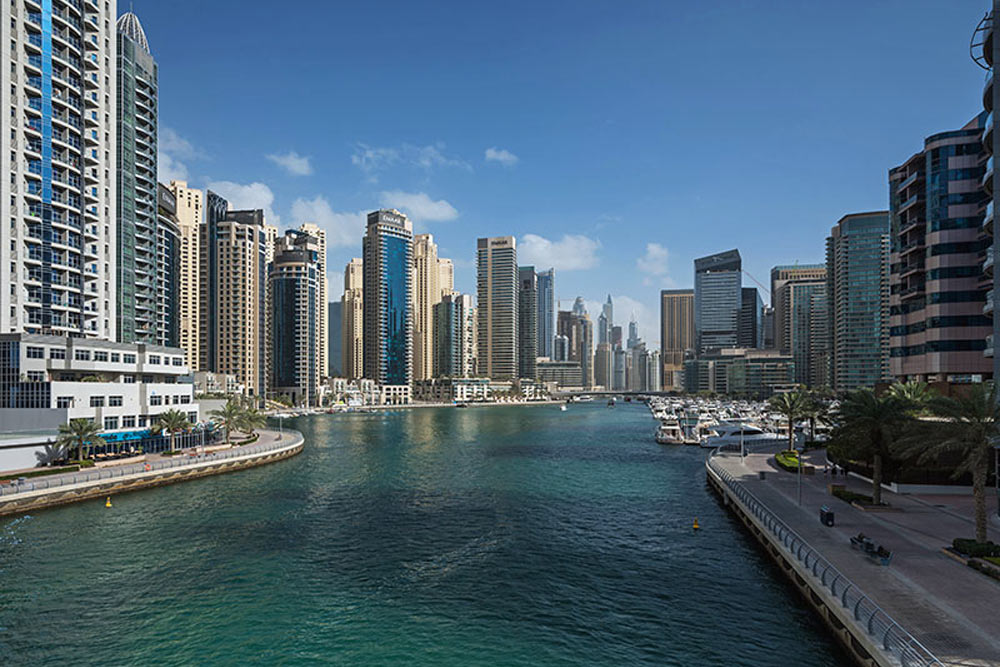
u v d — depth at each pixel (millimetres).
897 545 44219
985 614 31328
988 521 50531
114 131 122125
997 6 61938
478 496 80562
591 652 34594
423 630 37656
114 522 63719
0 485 69812
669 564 50438
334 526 63250
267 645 35438
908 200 110062
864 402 57281
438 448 141625
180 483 88062
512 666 33000
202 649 34844
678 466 109875
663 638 36281
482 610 40844
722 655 33906
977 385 42312
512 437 172625
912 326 111812
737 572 48125
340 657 34031
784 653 33844
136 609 40531
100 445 87562
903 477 64000
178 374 119625
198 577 46875
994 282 61844
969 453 42438
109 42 122125
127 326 139250
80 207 111188
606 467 108625
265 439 138875
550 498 79062
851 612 32281
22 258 99688
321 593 43875
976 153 98062
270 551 53875
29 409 83938
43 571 47812
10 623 38156
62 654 34094
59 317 107625
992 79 66625
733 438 137375
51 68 105125
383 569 49375
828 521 50188
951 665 25953
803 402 105125
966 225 98000
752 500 61531
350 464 111938
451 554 53594
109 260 119875
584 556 52906
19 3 100250
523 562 51281
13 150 99188
